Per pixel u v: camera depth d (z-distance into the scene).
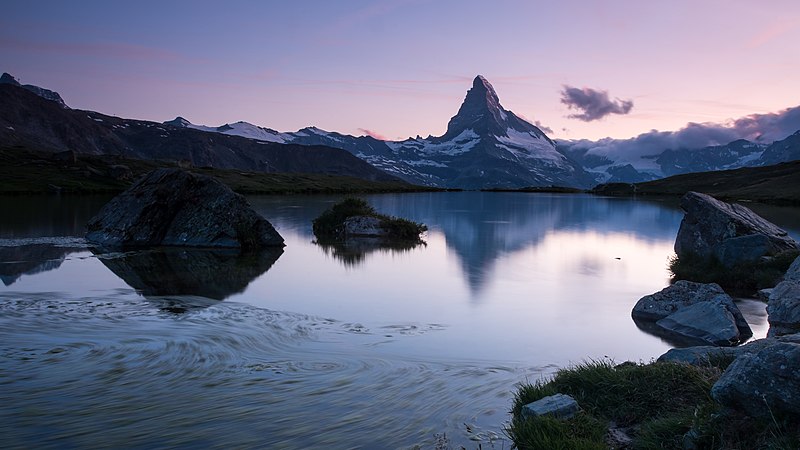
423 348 15.06
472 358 14.14
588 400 9.94
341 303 20.77
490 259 33.72
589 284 25.88
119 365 12.49
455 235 47.88
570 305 21.22
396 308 20.16
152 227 37.38
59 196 105.19
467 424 9.55
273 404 10.30
